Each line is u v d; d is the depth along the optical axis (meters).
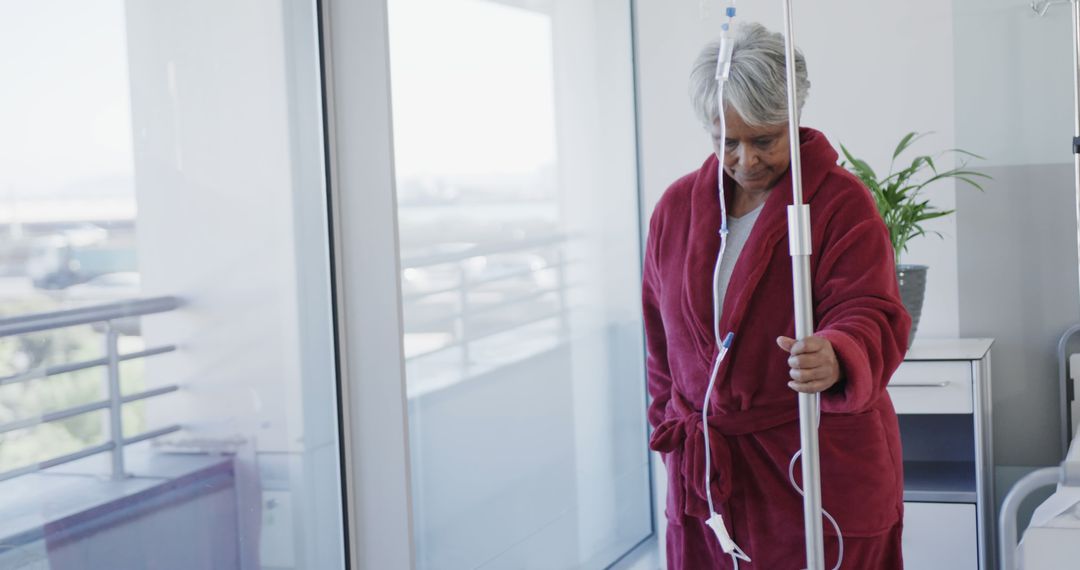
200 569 2.00
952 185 3.26
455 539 2.63
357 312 2.28
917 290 2.98
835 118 3.34
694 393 1.81
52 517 1.73
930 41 3.24
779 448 1.72
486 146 2.75
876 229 1.69
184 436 1.96
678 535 1.85
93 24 1.79
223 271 2.03
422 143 2.51
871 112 3.31
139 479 1.88
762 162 1.71
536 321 2.98
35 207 1.70
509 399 2.85
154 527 1.90
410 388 2.48
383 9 2.19
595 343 3.30
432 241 2.54
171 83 1.93
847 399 1.51
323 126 2.24
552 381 3.06
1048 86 3.16
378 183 2.23
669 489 1.89
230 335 2.05
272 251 2.14
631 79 3.52
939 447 3.30
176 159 1.94
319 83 2.24
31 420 1.69
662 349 1.96
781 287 1.71
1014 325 3.24
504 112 2.83
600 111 3.33
